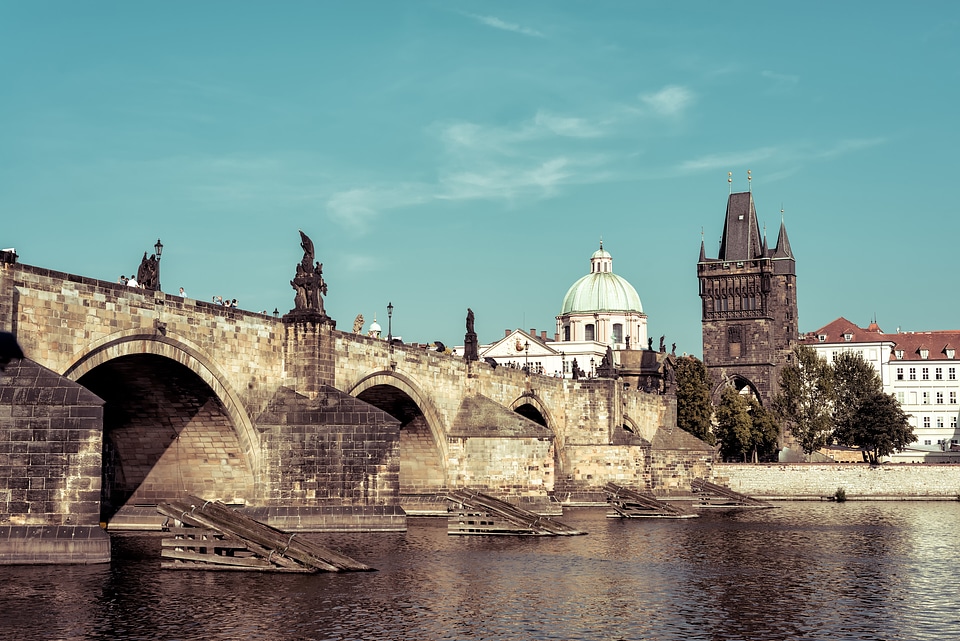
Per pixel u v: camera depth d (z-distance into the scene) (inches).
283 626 2237.9
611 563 3307.1
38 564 2706.7
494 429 5246.1
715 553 3634.4
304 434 3841.0
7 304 2824.8
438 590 2696.9
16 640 2084.2
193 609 2364.7
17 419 2719.0
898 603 2615.7
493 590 2728.8
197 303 3540.8
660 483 7509.8
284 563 2869.1
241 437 3762.3
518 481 5216.5
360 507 3828.7
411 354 4840.1
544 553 3545.8
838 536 4352.9
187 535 2908.5
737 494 7017.7
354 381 4301.2
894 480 7780.5
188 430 3777.1
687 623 2351.1
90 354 3107.8
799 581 2962.6
